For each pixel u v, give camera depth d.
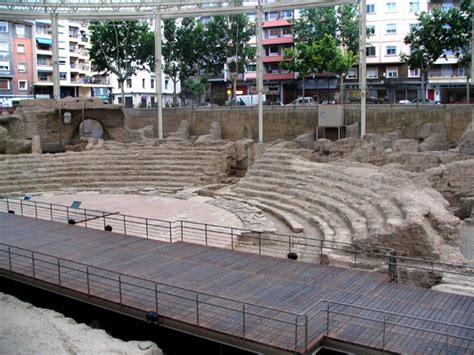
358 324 15.41
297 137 50.78
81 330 17.50
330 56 64.00
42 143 54.81
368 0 77.75
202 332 15.56
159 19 54.88
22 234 27.12
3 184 43.12
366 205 28.33
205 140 50.94
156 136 62.12
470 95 76.25
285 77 86.56
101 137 62.41
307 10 71.38
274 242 28.14
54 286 19.47
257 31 50.19
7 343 16.41
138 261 22.14
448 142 46.53
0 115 52.56
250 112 56.53
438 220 23.30
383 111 49.66
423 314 15.99
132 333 18.23
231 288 18.69
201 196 40.41
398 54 77.25
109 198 40.06
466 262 20.95
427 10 75.19
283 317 16.11
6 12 53.91
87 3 54.38
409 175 31.62
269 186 38.12
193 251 23.50
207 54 75.00
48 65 93.50
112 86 102.75
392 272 19.98
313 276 19.75
